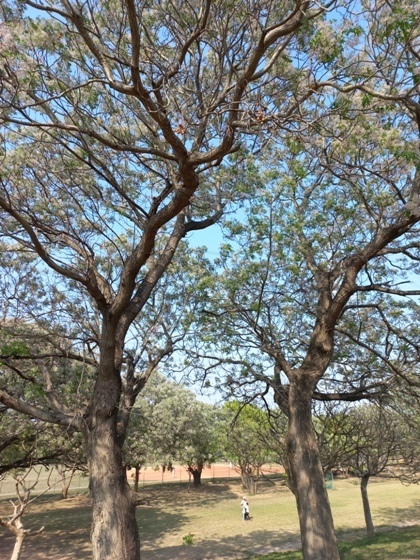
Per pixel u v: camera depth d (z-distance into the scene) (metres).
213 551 17.19
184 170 6.36
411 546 14.09
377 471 17.47
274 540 18.59
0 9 6.47
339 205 9.67
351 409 15.46
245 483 36.88
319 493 7.91
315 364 8.87
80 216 9.16
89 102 8.09
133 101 8.49
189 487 36.44
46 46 7.18
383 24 6.51
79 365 9.94
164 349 9.85
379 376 10.16
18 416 12.23
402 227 8.16
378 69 6.52
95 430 7.07
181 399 29.64
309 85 6.93
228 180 9.70
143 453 26.00
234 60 7.47
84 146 7.67
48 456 14.62
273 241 9.09
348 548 14.63
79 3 6.55
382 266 10.66
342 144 7.96
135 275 7.08
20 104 6.91
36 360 8.89
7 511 27.69
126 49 7.79
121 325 7.90
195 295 10.13
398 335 9.27
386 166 8.61
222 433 30.06
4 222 7.95
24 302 9.72
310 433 8.40
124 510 6.68
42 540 20.08
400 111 8.06
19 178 8.26
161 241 10.95
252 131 6.57
